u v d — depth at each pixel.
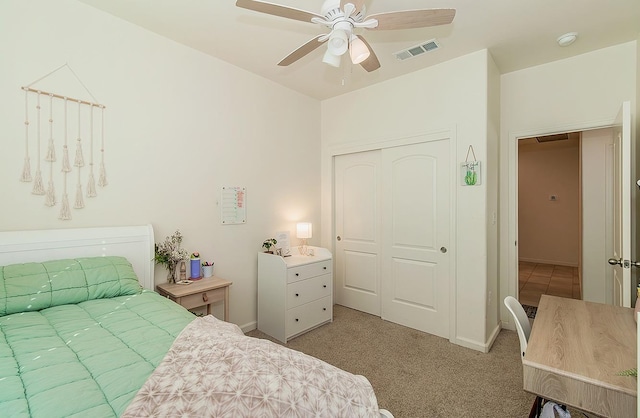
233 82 2.98
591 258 3.30
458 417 1.85
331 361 2.51
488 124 2.70
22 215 1.85
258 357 1.00
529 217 6.89
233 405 0.80
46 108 1.94
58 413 0.77
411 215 3.19
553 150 6.60
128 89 2.29
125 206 2.28
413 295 3.17
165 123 2.50
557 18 2.21
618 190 2.34
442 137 2.91
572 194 6.41
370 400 1.03
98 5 2.09
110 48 2.20
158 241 2.46
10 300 1.47
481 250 2.68
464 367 2.41
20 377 0.92
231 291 2.99
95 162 2.13
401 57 2.80
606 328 1.41
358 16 1.53
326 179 3.97
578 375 1.02
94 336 1.24
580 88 2.77
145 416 0.74
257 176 3.21
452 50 2.68
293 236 3.62
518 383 2.19
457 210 2.82
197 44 2.60
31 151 1.89
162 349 1.13
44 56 1.93
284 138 3.51
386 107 3.35
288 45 2.61
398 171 3.28
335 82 3.39
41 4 1.91
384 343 2.84
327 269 3.29
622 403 0.94
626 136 2.01
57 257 1.90
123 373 0.96
